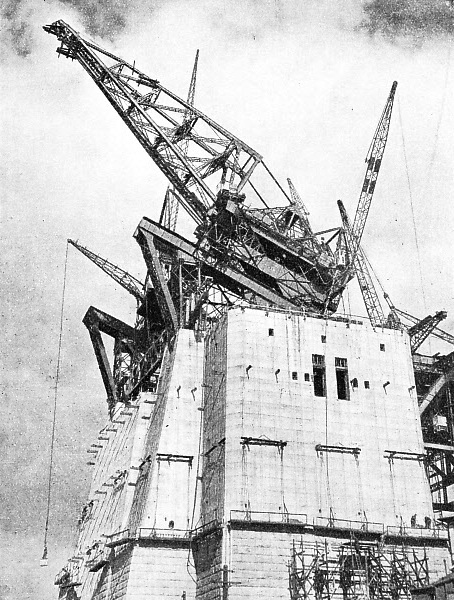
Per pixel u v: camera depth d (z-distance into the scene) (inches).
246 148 3088.1
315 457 2504.9
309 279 3083.2
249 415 2508.6
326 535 2384.4
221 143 3110.2
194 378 2829.7
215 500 2442.2
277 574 2274.9
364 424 2620.6
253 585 2239.2
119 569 2576.3
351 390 2664.9
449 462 3164.4
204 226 3034.0
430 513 2546.8
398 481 2561.5
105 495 3250.5
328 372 2672.2
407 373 2775.6
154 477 2605.8
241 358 2600.9
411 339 3257.9
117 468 3144.7
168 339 3014.3
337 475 2498.8
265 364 2610.7
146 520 2522.1
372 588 2298.2
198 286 2970.0
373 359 2755.9
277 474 2437.3
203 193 3048.7
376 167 3676.2
